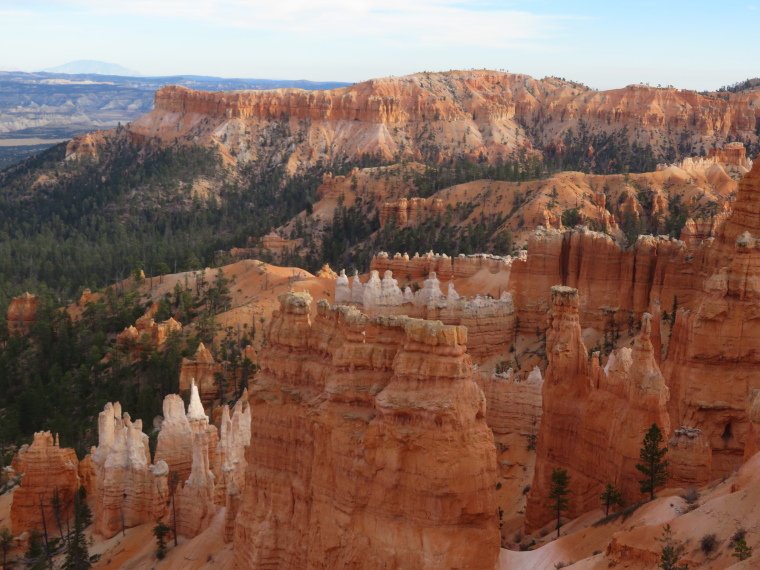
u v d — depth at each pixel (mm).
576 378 58750
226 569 54344
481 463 39750
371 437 40719
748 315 61688
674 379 65312
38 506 82438
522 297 103750
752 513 37375
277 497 47906
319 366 47125
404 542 39625
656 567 38562
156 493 71562
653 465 49031
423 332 40562
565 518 57219
